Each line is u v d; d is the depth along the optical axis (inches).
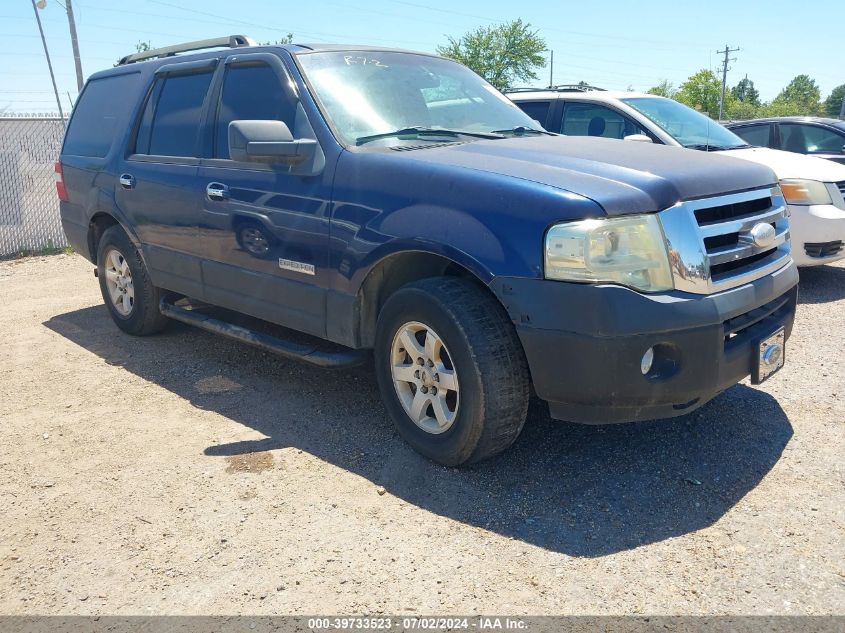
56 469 141.6
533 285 117.6
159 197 193.0
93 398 178.4
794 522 116.4
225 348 212.8
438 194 130.1
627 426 152.6
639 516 119.6
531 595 100.7
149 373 194.7
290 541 115.2
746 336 130.7
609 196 116.4
